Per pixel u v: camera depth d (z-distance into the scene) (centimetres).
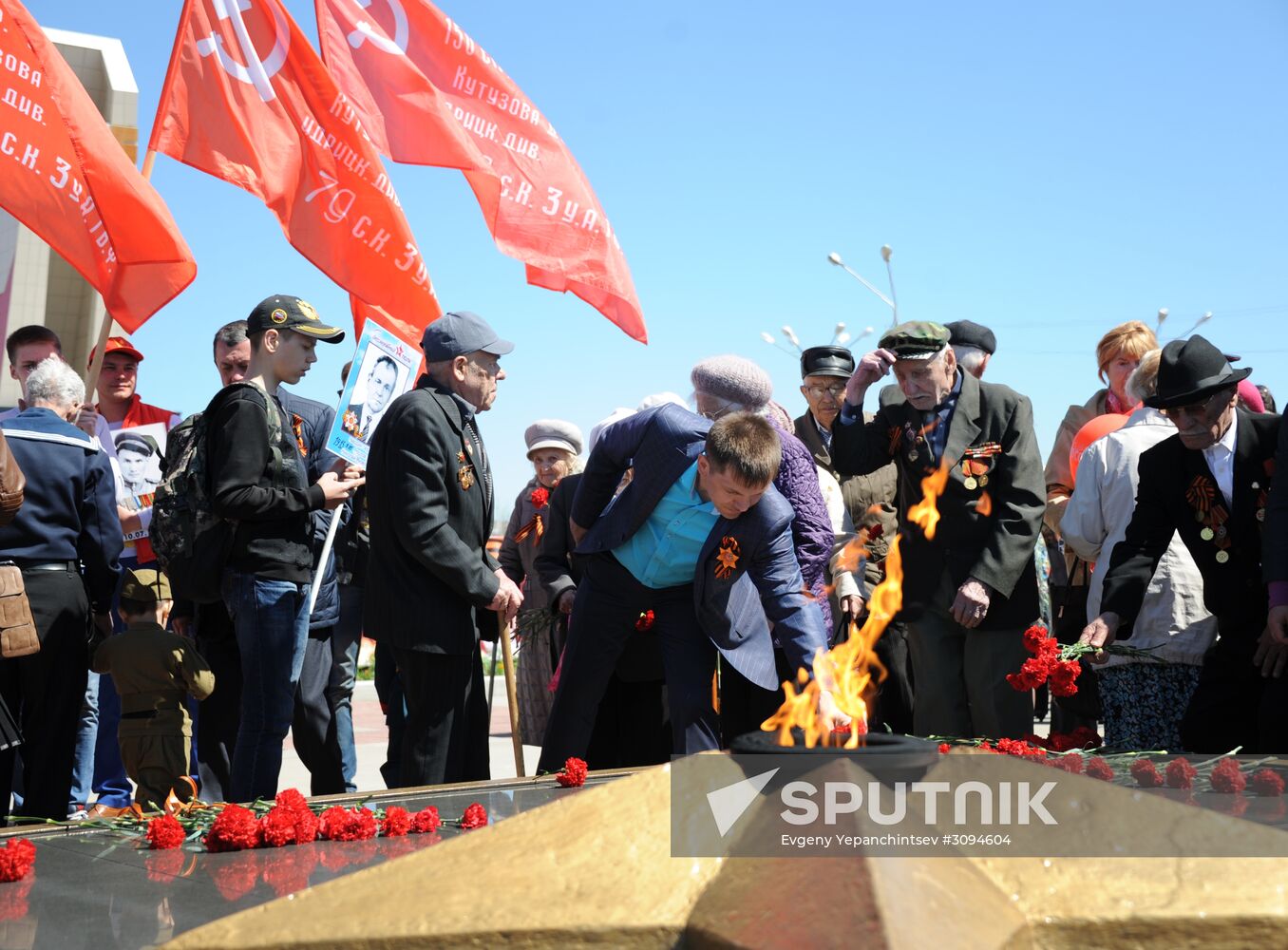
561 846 112
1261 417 399
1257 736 385
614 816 116
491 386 411
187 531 405
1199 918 100
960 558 455
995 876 105
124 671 429
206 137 525
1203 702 392
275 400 430
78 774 534
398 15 621
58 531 429
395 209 559
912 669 507
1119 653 397
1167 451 407
